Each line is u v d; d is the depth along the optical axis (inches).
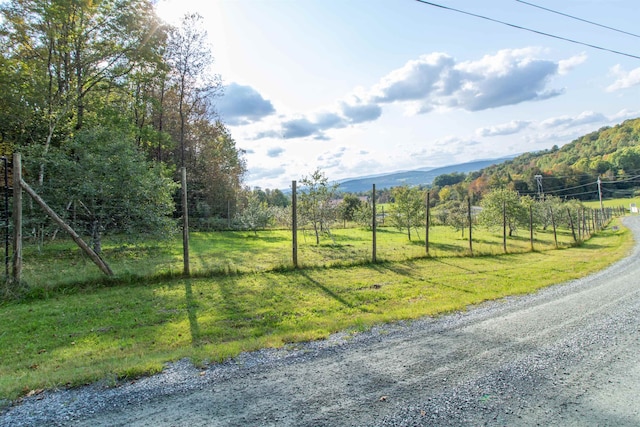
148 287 361.4
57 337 219.8
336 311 282.0
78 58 803.4
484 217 1263.5
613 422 112.4
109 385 139.9
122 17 805.2
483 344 185.3
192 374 150.6
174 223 476.1
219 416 116.6
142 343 207.6
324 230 859.4
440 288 367.6
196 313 274.4
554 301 287.4
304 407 122.2
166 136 973.2
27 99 724.0
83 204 427.5
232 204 1425.9
